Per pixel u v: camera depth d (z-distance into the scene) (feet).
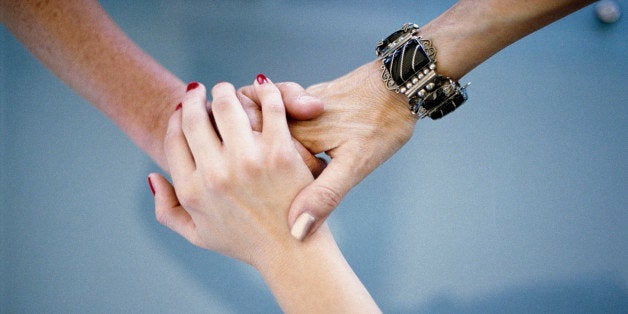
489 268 3.01
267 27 3.05
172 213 2.60
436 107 2.61
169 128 2.56
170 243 3.00
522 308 3.01
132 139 2.81
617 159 3.05
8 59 3.01
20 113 3.01
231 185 2.44
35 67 3.02
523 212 3.03
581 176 3.05
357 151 2.62
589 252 3.03
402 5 3.07
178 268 2.99
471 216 3.02
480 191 3.03
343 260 2.46
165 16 3.04
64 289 2.99
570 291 3.01
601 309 3.02
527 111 3.07
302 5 3.06
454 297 3.00
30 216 3.00
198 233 2.54
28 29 2.75
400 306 2.99
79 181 3.01
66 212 3.01
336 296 2.40
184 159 2.51
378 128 2.63
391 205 3.01
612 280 3.02
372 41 3.06
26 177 3.01
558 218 3.03
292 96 2.64
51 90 3.02
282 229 2.45
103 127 3.02
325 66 3.06
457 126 3.05
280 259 2.45
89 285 2.99
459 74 2.60
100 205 3.01
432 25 2.60
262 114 2.61
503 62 3.07
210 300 2.98
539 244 3.02
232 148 2.45
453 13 2.58
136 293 2.99
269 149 2.46
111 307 2.98
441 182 3.02
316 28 3.06
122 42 2.81
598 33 3.07
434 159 3.03
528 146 3.05
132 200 3.01
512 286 3.01
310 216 2.45
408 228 3.01
